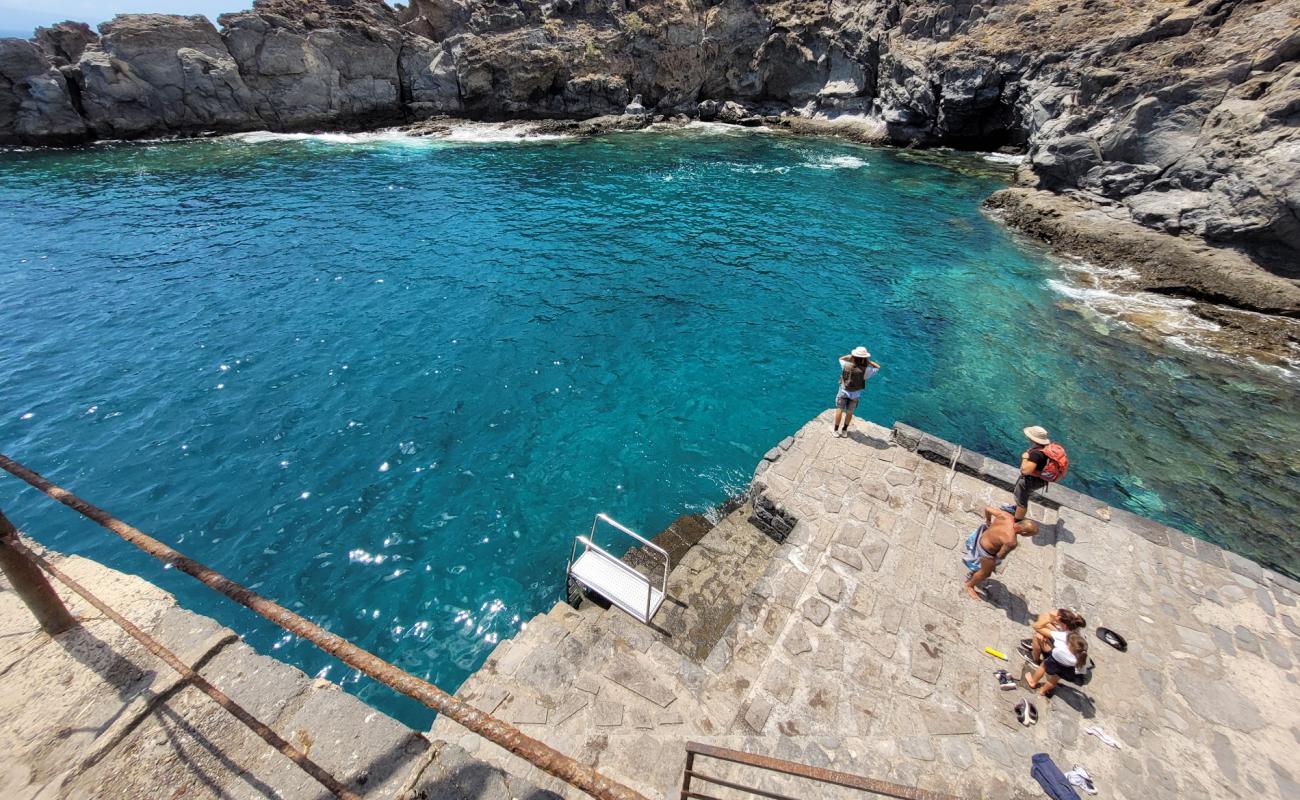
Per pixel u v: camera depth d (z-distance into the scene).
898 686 8.26
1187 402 17.78
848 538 10.59
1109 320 22.31
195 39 47.38
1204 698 8.11
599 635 8.88
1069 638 7.82
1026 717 7.79
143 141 47.28
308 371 18.36
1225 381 18.72
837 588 9.66
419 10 56.34
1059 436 16.48
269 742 3.09
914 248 29.03
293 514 13.42
